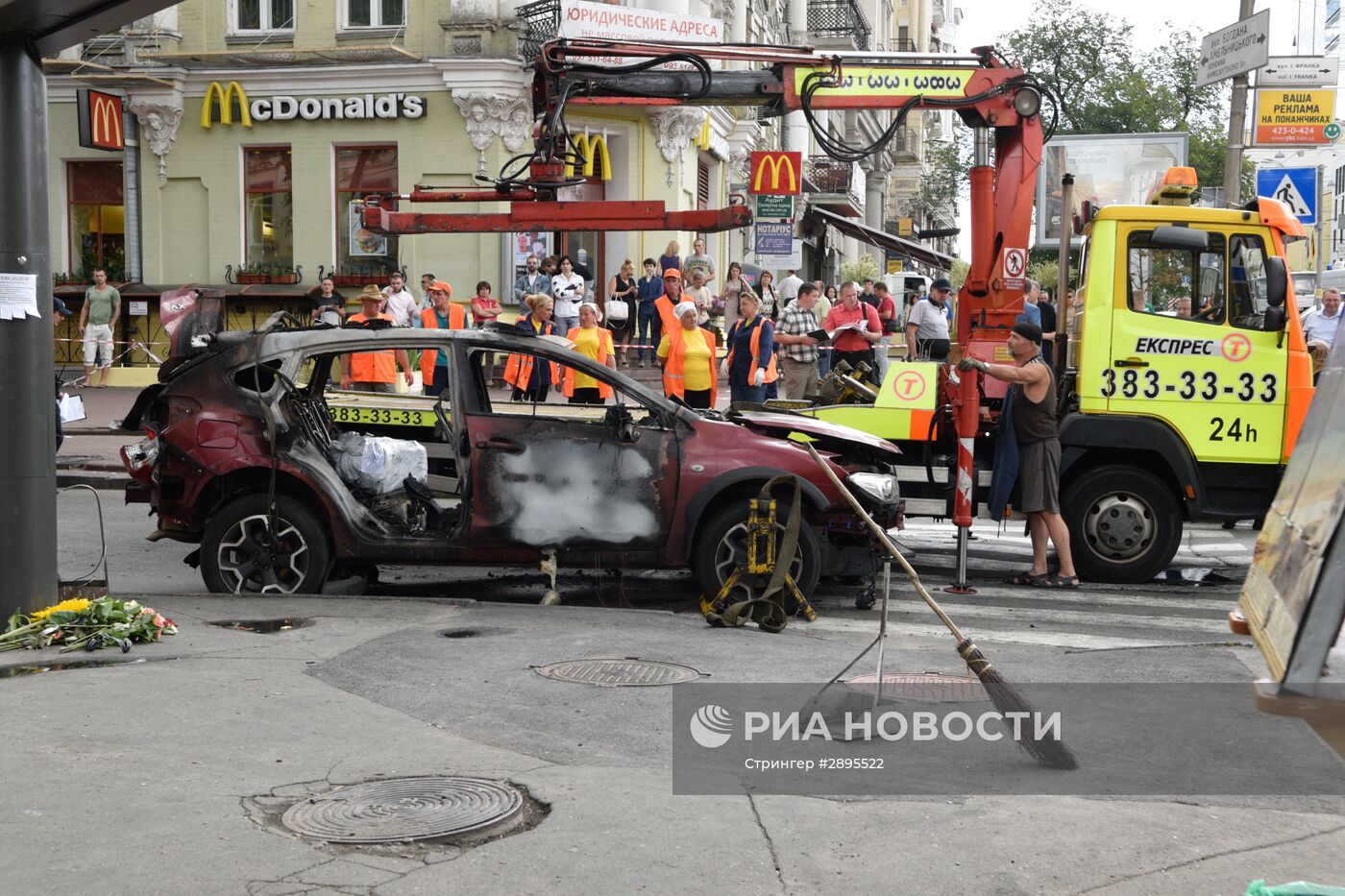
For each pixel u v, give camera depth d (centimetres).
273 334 911
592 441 887
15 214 702
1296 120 2500
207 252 2620
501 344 898
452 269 2525
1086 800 492
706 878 412
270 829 445
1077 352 1074
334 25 2536
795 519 827
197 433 897
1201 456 1041
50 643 700
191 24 2586
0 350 706
